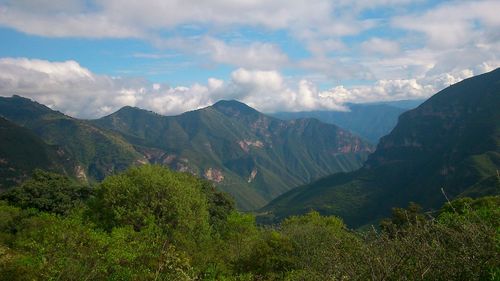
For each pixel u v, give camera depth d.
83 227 15.77
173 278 12.07
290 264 19.22
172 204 30.84
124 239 16.53
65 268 12.47
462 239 4.84
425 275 4.75
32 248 14.67
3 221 32.41
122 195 31.42
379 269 4.80
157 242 17.00
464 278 4.57
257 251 20.20
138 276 13.29
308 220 38.38
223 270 19.06
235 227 40.22
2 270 12.19
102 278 13.55
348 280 5.04
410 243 4.89
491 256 4.50
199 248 21.98
